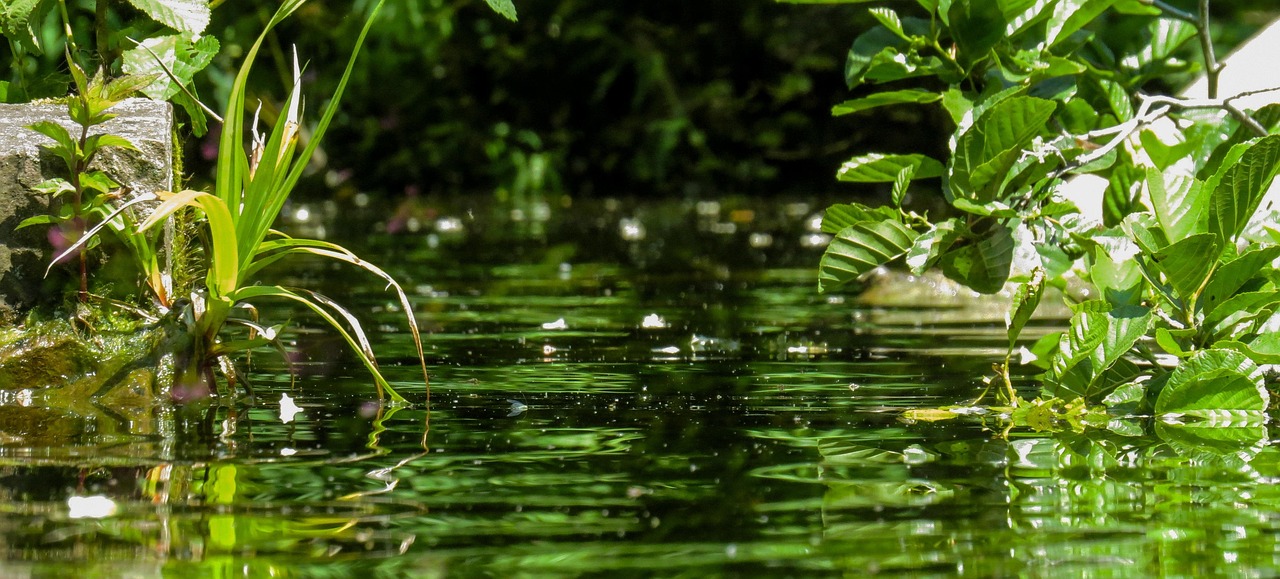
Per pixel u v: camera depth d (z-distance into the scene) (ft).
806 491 6.46
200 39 10.57
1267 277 9.23
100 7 11.07
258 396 9.36
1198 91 18.66
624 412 8.78
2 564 5.11
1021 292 9.09
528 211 36.24
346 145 42.29
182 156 11.00
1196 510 6.06
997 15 10.78
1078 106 11.80
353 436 7.88
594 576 5.04
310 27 40.37
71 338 9.34
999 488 6.54
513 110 44.29
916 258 9.34
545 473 6.84
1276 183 13.46
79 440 7.68
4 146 9.68
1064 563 5.21
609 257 23.36
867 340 12.86
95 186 9.37
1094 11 10.94
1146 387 9.19
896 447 7.59
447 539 5.53
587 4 44.47
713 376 10.46
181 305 9.64
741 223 31.86
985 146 9.70
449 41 43.96
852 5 42.88
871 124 43.19
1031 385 9.99
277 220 31.42
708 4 44.14
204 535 5.56
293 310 15.02
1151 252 8.90
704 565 5.19
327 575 5.01
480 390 9.70
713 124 44.06
